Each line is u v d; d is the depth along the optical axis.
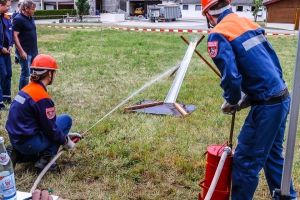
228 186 2.62
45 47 13.52
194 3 47.72
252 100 2.42
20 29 5.75
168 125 4.77
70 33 20.06
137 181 3.34
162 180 3.36
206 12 2.49
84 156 3.79
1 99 5.34
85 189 3.17
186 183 3.28
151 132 4.50
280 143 2.71
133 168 3.54
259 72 2.30
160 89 6.89
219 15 2.44
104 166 3.59
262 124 2.36
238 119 5.09
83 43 14.97
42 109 3.07
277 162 2.72
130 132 4.49
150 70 8.92
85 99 6.14
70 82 7.32
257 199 3.09
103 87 7.02
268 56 2.39
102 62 9.96
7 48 5.48
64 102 5.91
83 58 10.71
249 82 2.35
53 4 45.72
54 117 3.16
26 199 1.99
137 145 4.03
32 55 5.96
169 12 36.88
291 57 12.02
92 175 3.39
